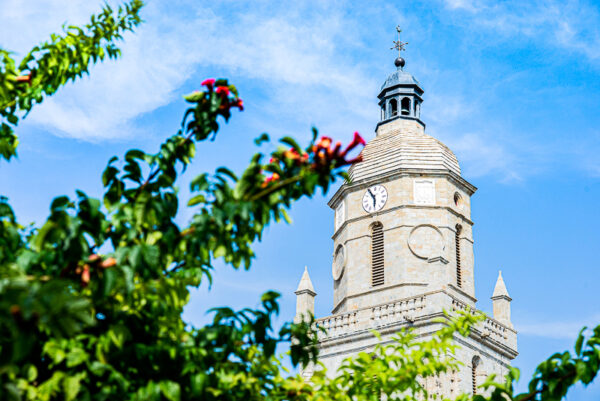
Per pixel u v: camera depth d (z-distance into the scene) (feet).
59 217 35.12
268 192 37.11
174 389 37.42
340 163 35.99
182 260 44.27
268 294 40.96
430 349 50.70
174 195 41.16
